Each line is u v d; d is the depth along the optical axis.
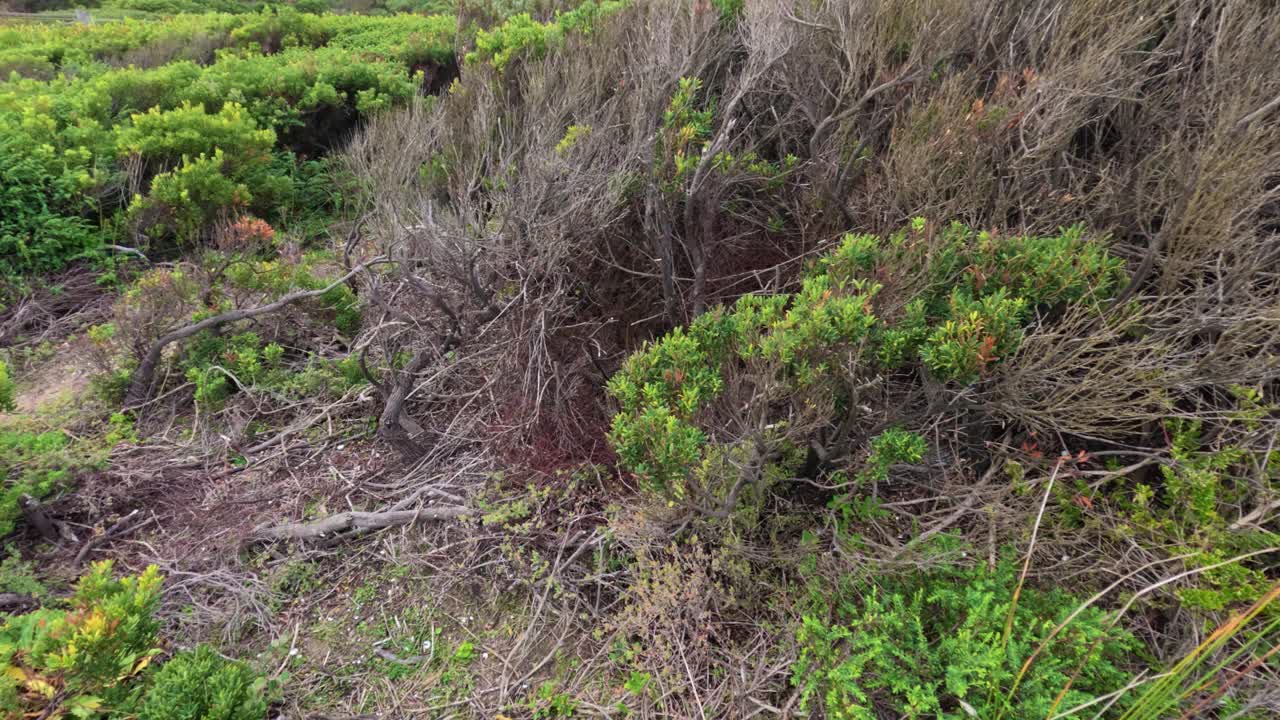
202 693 2.23
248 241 4.59
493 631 2.85
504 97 4.39
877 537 2.71
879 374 2.38
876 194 3.27
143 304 4.17
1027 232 2.71
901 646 2.25
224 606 2.96
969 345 2.06
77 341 4.80
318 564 3.15
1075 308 2.28
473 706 2.58
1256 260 2.39
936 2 3.20
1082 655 2.10
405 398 3.62
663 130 3.19
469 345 3.75
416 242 3.42
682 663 2.55
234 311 4.14
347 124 7.12
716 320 2.52
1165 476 2.43
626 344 3.69
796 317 2.22
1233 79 2.54
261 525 3.27
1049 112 2.82
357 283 4.66
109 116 6.46
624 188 3.27
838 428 2.54
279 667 2.72
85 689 2.21
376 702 2.61
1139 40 2.80
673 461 2.13
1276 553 2.31
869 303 2.29
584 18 5.02
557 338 3.58
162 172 5.69
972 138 2.81
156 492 3.54
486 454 3.57
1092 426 2.59
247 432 3.94
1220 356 2.28
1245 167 2.24
